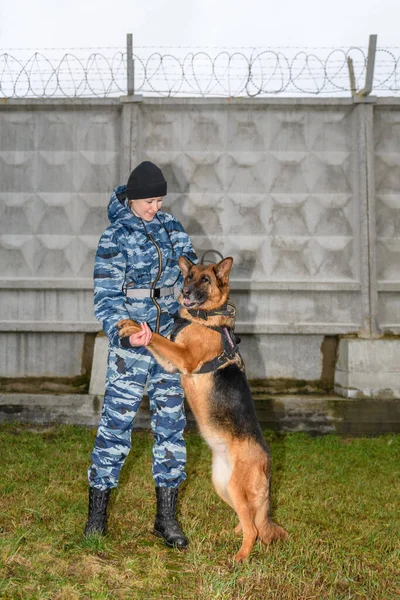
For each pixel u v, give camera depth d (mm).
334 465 5230
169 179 6961
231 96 6898
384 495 4484
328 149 7000
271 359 6914
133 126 6855
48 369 6883
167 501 3418
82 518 3635
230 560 3123
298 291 6926
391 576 3062
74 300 6906
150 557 3131
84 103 6859
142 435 6082
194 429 6305
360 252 6898
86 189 6965
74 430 6133
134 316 3426
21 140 6965
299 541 3414
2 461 4992
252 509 3279
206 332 3428
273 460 5332
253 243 6965
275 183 6988
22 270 6953
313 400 6418
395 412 6422
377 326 6820
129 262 3389
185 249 3693
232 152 6984
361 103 6895
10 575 2789
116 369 3359
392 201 7031
